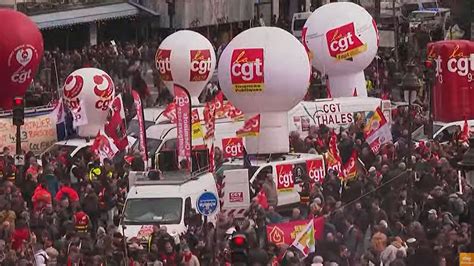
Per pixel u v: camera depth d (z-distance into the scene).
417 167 48.41
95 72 58.66
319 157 52.25
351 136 57.38
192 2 94.38
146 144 52.84
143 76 82.44
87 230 42.47
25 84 65.06
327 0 100.38
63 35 88.38
